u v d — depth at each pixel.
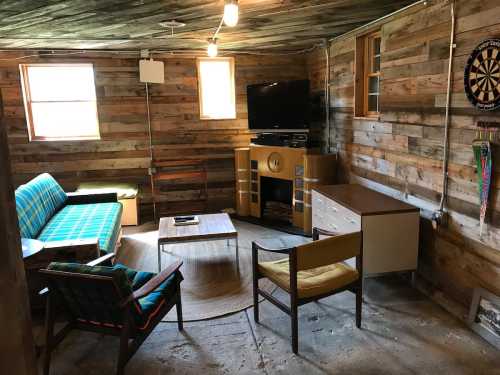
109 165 5.59
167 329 2.85
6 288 1.58
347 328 2.79
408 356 2.47
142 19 3.46
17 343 1.63
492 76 2.43
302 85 4.92
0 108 1.52
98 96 5.39
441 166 3.02
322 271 2.74
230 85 5.77
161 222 4.20
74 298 2.27
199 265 3.97
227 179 5.92
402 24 3.38
